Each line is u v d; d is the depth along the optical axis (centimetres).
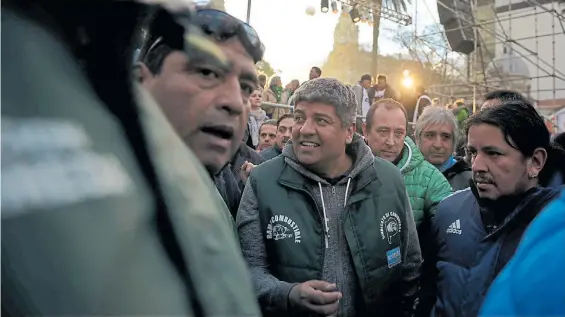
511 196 138
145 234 34
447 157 258
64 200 29
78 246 29
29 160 29
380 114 228
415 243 173
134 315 32
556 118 717
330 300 131
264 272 148
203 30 58
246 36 63
